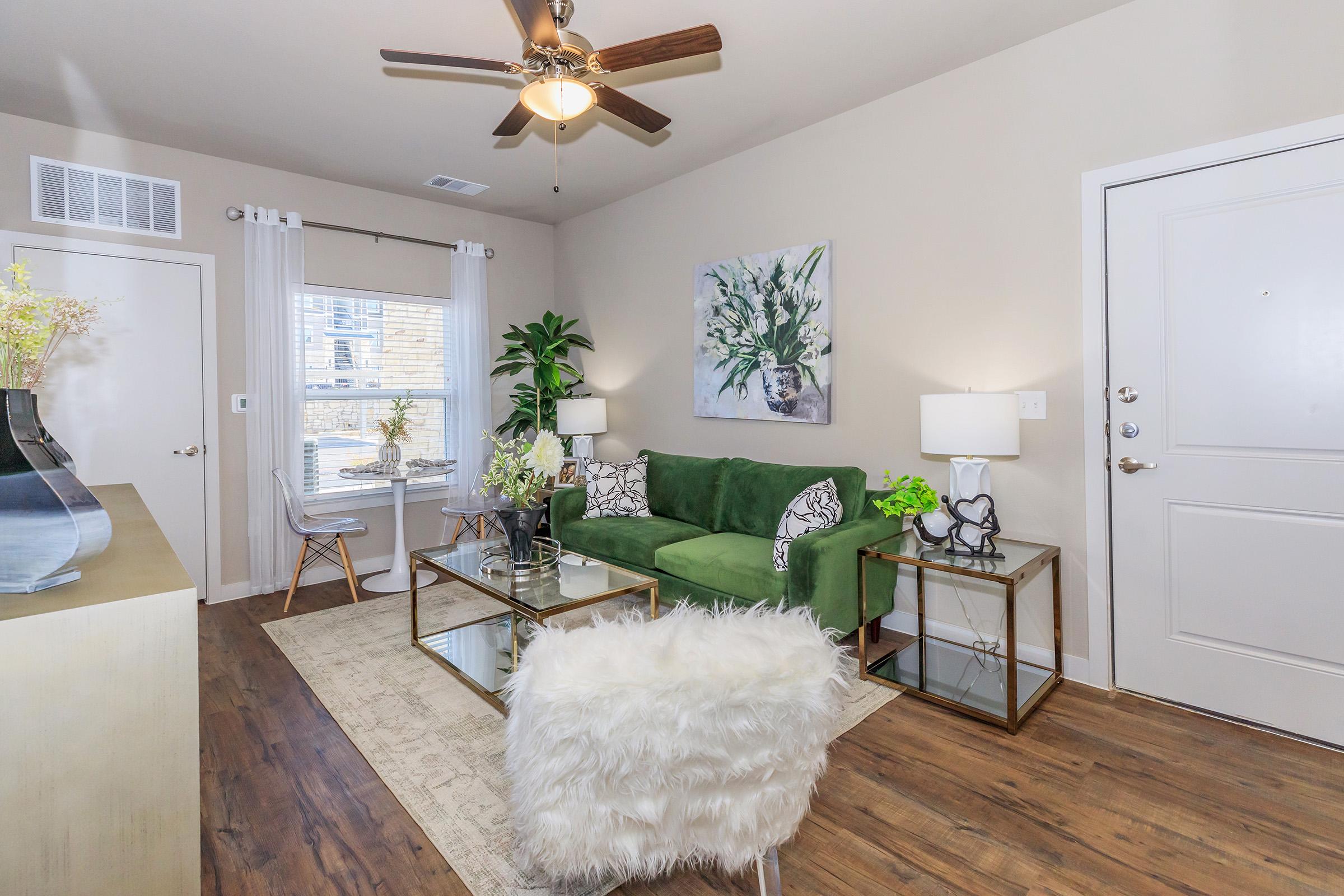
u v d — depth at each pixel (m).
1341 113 2.05
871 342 3.30
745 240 3.90
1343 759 2.08
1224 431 2.31
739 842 1.29
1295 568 2.19
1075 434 2.64
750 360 3.88
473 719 2.40
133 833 1.10
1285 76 2.14
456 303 4.83
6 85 3.00
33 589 1.09
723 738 1.21
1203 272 2.33
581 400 4.66
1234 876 1.59
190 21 2.52
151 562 1.31
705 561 3.09
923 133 3.06
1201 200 2.32
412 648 3.09
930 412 2.61
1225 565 2.32
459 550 3.21
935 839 1.73
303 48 2.72
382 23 2.55
